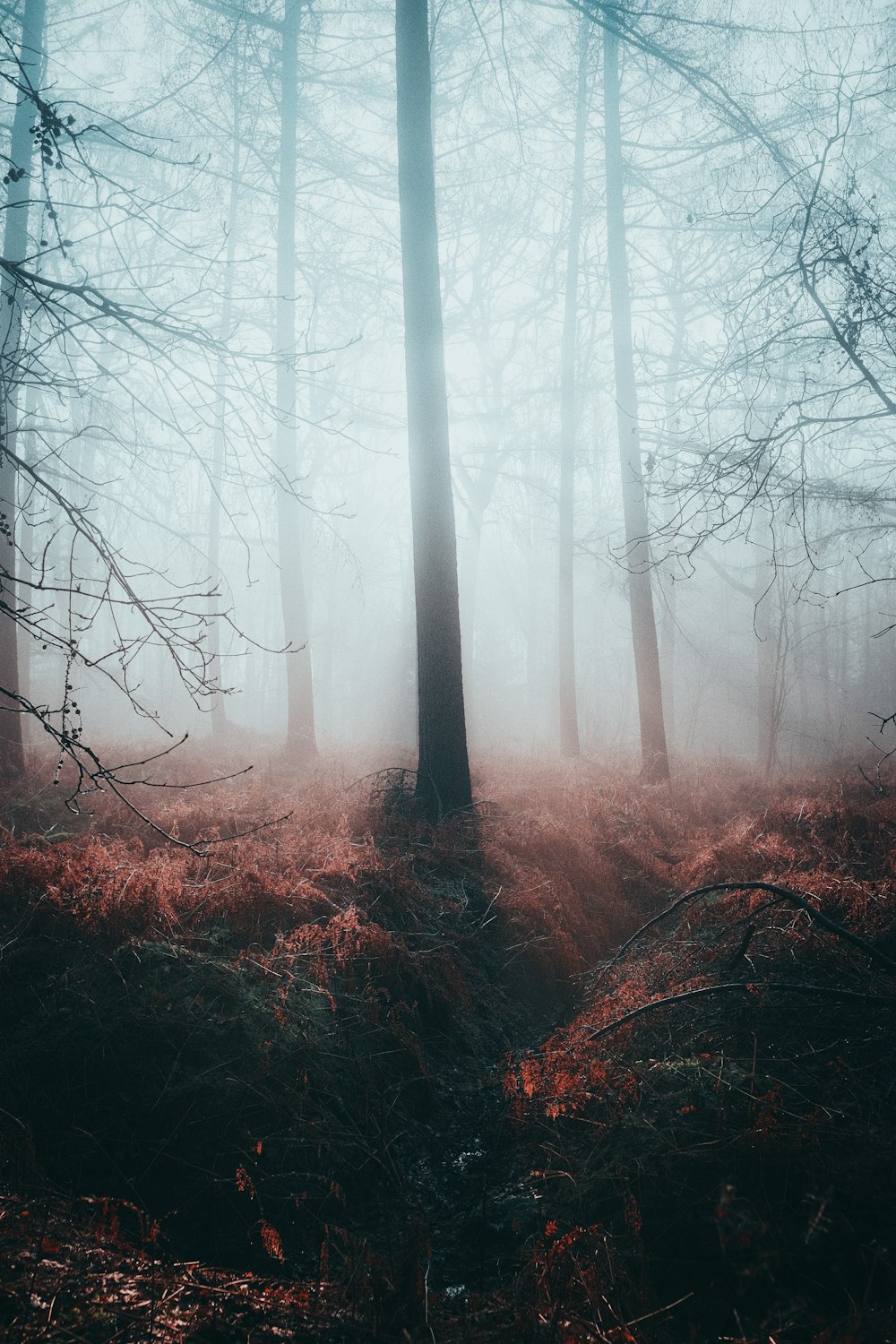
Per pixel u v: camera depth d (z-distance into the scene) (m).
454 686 9.41
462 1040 5.36
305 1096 4.20
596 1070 4.33
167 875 5.80
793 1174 3.42
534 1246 3.28
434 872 7.41
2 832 7.06
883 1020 4.36
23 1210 3.19
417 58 9.86
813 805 9.51
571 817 9.86
